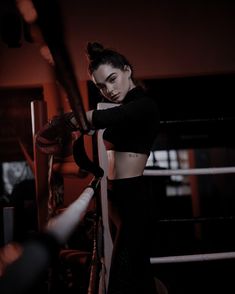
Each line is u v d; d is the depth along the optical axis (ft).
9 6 11.08
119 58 5.01
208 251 13.47
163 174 6.72
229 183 23.17
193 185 23.12
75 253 6.45
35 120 5.56
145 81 12.67
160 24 11.79
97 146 6.09
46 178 5.61
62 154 4.80
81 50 11.59
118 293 4.68
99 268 5.00
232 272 10.82
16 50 11.82
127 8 11.76
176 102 13.94
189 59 11.78
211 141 18.79
